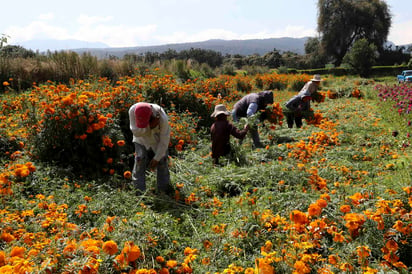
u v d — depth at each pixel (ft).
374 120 28.99
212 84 42.34
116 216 10.52
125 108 20.95
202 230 11.00
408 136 21.09
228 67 93.76
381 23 186.19
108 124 17.34
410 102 31.60
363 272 7.64
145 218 10.29
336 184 12.45
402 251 8.59
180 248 9.80
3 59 39.34
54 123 16.12
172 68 60.29
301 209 10.98
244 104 22.18
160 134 13.50
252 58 242.78
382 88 48.29
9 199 12.00
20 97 24.97
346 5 186.70
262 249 8.63
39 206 11.25
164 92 27.71
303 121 29.09
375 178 14.03
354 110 35.83
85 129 16.31
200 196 13.76
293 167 14.71
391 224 8.88
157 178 14.55
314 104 41.73
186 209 12.63
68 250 7.53
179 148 17.46
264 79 68.03
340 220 9.83
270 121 22.45
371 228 8.88
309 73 150.51
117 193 12.75
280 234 9.30
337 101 44.42
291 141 22.53
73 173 15.61
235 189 14.24
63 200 11.95
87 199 11.98
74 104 16.35
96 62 46.11
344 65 144.77
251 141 21.95
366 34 190.90
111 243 7.59
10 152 16.94
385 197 10.61
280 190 13.10
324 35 192.24
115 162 16.79
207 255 9.18
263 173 14.64
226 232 10.29
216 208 12.50
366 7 185.26
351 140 21.86
